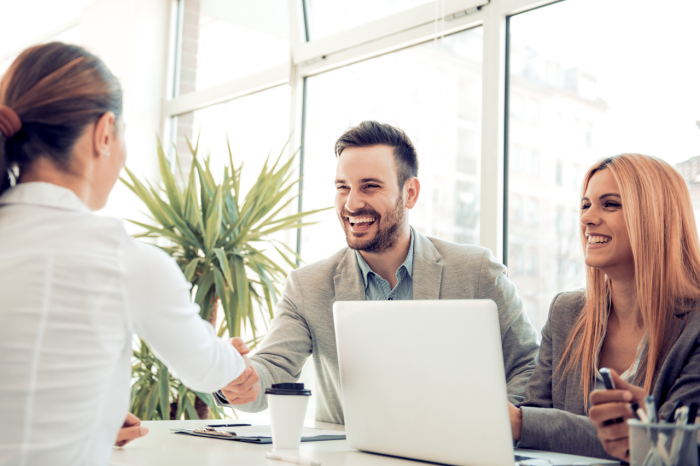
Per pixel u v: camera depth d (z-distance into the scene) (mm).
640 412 887
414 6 2959
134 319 895
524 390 1548
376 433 1130
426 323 1032
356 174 1663
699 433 874
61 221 859
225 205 2996
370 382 1131
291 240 3428
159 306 902
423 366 1043
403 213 1703
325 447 1215
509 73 2648
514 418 1151
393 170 1668
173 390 2977
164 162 3004
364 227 1671
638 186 1309
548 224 2516
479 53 2715
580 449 1108
